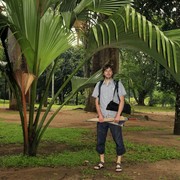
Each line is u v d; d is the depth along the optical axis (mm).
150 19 12992
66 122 16016
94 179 5590
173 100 47812
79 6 6328
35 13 6262
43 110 22156
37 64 6531
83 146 8750
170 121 19469
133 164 6809
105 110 6117
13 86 6820
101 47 6262
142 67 22891
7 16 6270
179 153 8055
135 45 5688
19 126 13055
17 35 6195
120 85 6121
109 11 6035
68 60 45094
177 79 5098
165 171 6336
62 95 41281
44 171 5973
